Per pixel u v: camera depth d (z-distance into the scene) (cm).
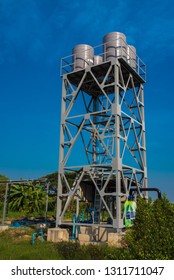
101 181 2367
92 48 2648
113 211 2464
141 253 1177
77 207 2356
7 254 1594
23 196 5300
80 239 2209
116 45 2473
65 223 2295
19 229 2622
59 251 1630
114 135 2183
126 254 1268
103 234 2173
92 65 2497
